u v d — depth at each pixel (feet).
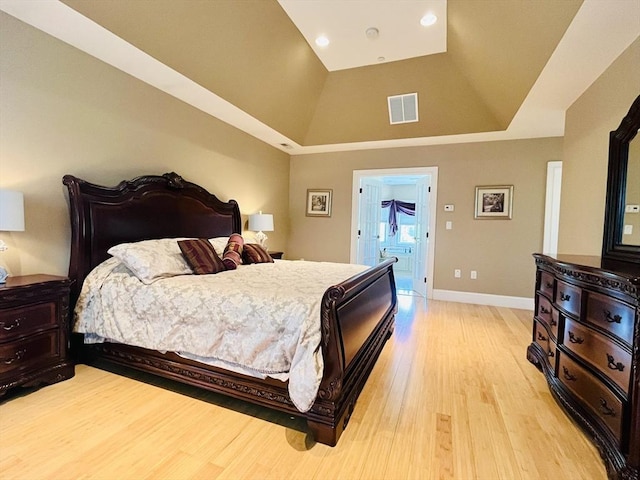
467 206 15.81
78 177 8.39
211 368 6.35
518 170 14.94
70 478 4.45
